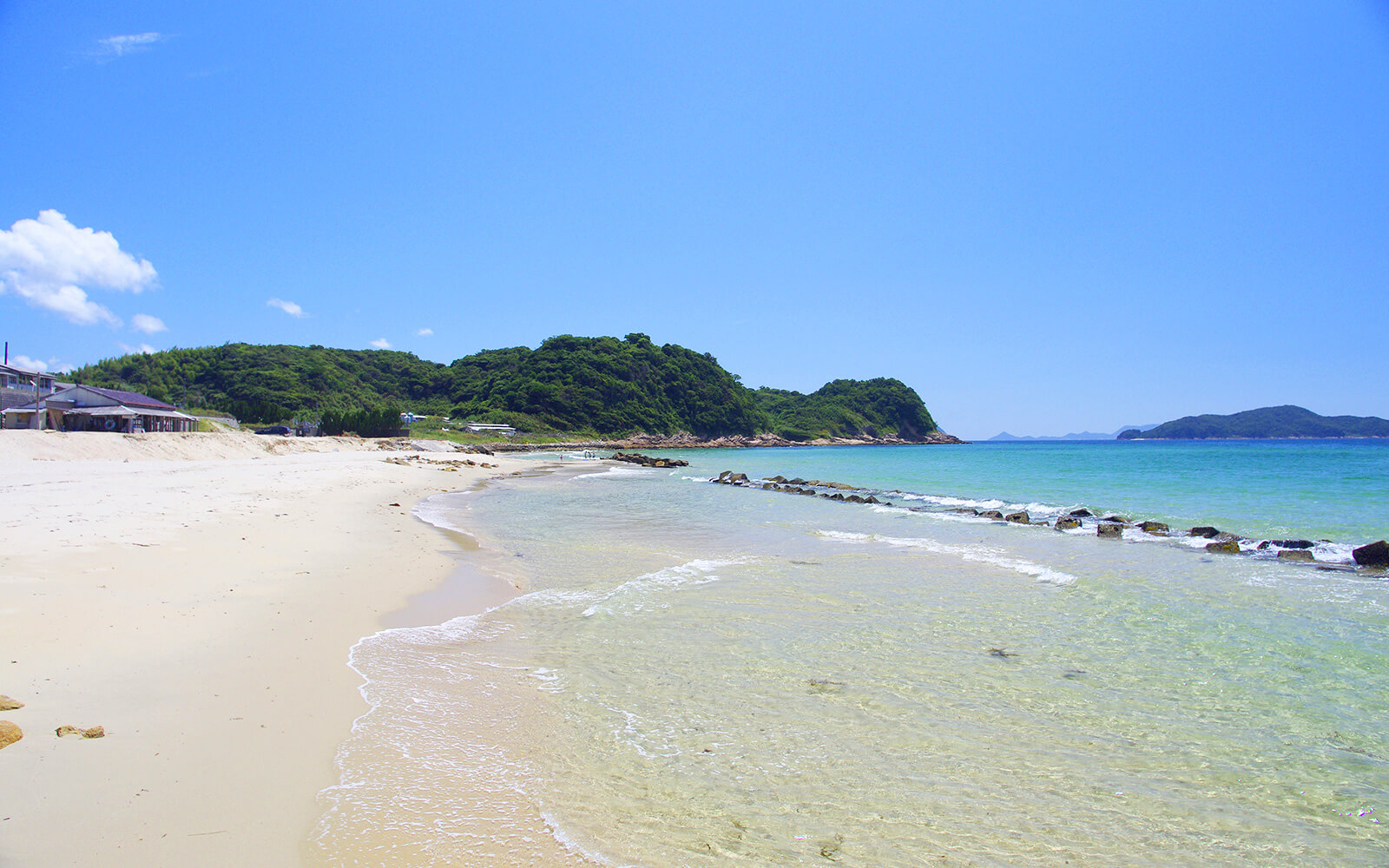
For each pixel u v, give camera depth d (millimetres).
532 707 6738
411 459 56719
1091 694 7312
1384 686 7582
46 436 35500
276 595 9820
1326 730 6500
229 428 76000
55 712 5484
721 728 6348
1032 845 4621
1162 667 8172
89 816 4188
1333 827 4930
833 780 5441
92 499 16984
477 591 11719
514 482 42219
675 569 13828
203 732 5469
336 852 4098
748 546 17031
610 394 157750
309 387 134125
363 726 5957
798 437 190625
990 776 5570
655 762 5656
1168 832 4828
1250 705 7074
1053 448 145250
